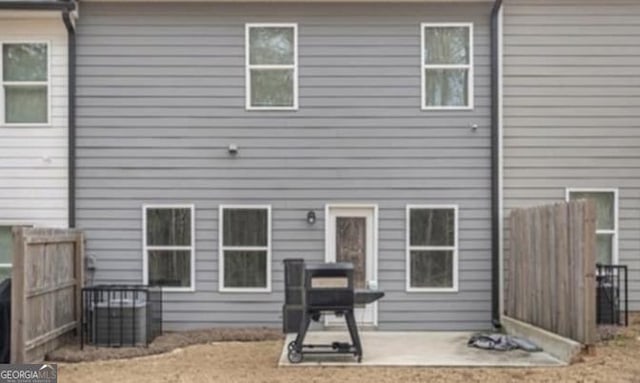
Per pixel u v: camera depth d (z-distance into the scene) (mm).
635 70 10234
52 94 10141
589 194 10195
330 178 10156
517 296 9703
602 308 9484
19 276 7594
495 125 10148
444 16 10219
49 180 10133
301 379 6875
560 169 10188
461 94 10234
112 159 10125
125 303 9008
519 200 10180
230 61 10195
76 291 9422
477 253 10172
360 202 10141
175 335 9578
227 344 9117
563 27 10234
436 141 10188
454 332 9977
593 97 10219
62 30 10164
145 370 7441
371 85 10195
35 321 7941
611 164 10203
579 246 7746
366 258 10195
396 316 10141
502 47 10211
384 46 10219
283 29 10219
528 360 7734
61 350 8531
